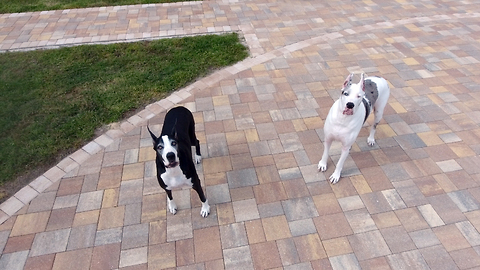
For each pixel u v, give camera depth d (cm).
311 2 921
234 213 402
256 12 866
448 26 787
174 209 399
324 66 654
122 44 728
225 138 502
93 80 625
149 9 882
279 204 410
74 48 715
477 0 916
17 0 936
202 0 929
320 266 350
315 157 470
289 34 765
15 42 738
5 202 416
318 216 396
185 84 615
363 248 364
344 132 382
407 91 586
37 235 380
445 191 421
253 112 548
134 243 373
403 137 498
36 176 450
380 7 888
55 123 529
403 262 352
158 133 512
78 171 454
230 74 637
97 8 889
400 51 695
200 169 455
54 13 865
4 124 525
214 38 744
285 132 510
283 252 362
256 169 454
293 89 595
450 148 479
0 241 375
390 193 420
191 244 372
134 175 448
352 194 420
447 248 362
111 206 411
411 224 386
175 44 727
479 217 392
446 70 637
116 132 516
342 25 800
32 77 631
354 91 351
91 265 354
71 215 401
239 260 357
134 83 616
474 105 552
